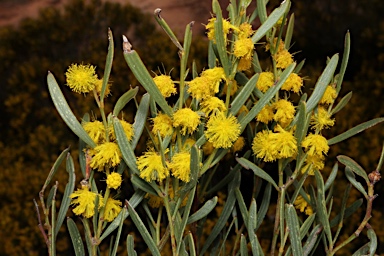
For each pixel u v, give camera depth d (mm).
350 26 846
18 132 808
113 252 210
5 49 855
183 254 214
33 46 866
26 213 654
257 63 235
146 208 225
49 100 789
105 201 209
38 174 685
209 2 965
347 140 671
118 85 753
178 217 214
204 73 208
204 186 260
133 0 990
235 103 209
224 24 208
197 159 193
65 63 833
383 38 814
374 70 807
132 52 189
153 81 194
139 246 574
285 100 222
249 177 434
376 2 834
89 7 880
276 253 532
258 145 217
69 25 875
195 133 222
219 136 199
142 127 209
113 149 202
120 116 700
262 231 559
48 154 729
